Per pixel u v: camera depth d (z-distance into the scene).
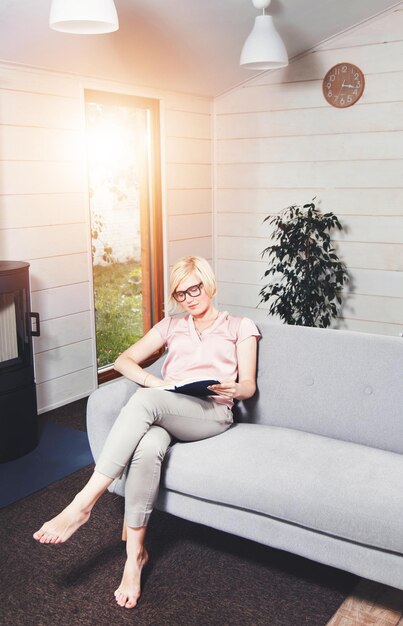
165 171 4.29
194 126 4.48
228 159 4.62
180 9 3.17
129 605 1.93
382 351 2.24
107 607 1.94
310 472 1.92
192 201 4.56
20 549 2.25
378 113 3.99
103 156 3.99
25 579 2.08
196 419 2.16
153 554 2.22
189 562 2.17
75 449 3.10
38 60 3.23
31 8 2.74
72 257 3.67
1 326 2.86
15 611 1.93
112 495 2.62
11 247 3.33
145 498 2.00
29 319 2.99
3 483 2.75
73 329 3.75
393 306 4.18
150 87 4.07
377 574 1.78
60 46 3.16
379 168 4.05
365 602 1.96
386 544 1.72
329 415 2.28
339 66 4.05
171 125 4.29
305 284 4.08
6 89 3.19
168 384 2.26
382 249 4.14
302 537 1.88
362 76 3.98
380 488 1.81
